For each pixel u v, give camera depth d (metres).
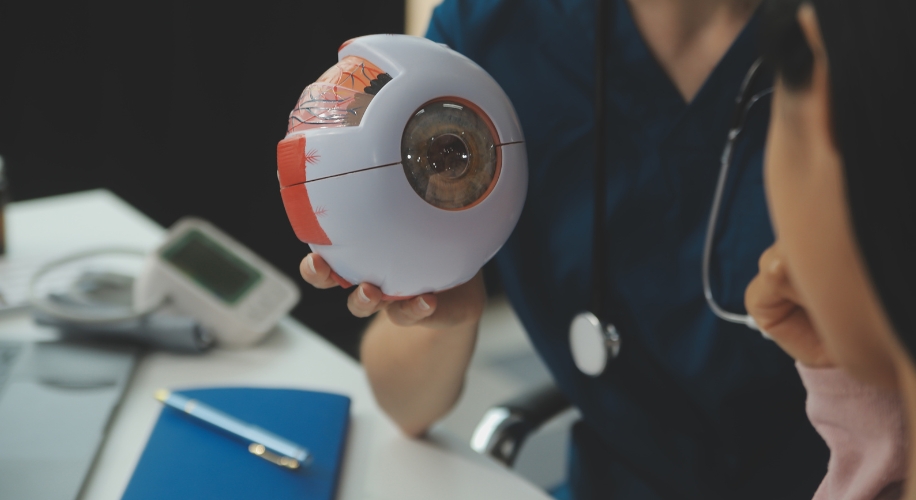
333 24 2.18
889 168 0.23
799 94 0.27
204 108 2.11
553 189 0.78
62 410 0.71
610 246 0.76
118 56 1.98
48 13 1.89
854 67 0.23
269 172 2.23
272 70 2.15
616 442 0.82
